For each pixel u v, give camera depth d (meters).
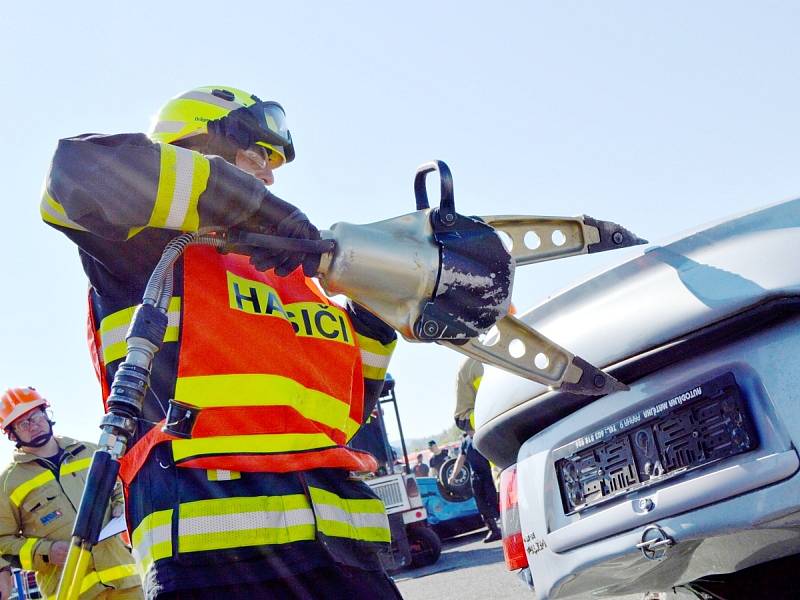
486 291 1.93
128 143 1.74
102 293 2.04
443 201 1.92
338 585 2.05
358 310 2.42
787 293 2.08
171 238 1.96
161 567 1.88
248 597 1.91
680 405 2.24
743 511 2.12
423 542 11.94
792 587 2.50
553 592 2.54
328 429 2.15
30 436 6.03
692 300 2.21
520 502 2.65
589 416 2.43
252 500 1.94
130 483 2.00
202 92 2.34
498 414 2.70
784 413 2.08
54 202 1.87
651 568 2.41
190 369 1.95
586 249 2.19
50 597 5.93
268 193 1.85
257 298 2.10
